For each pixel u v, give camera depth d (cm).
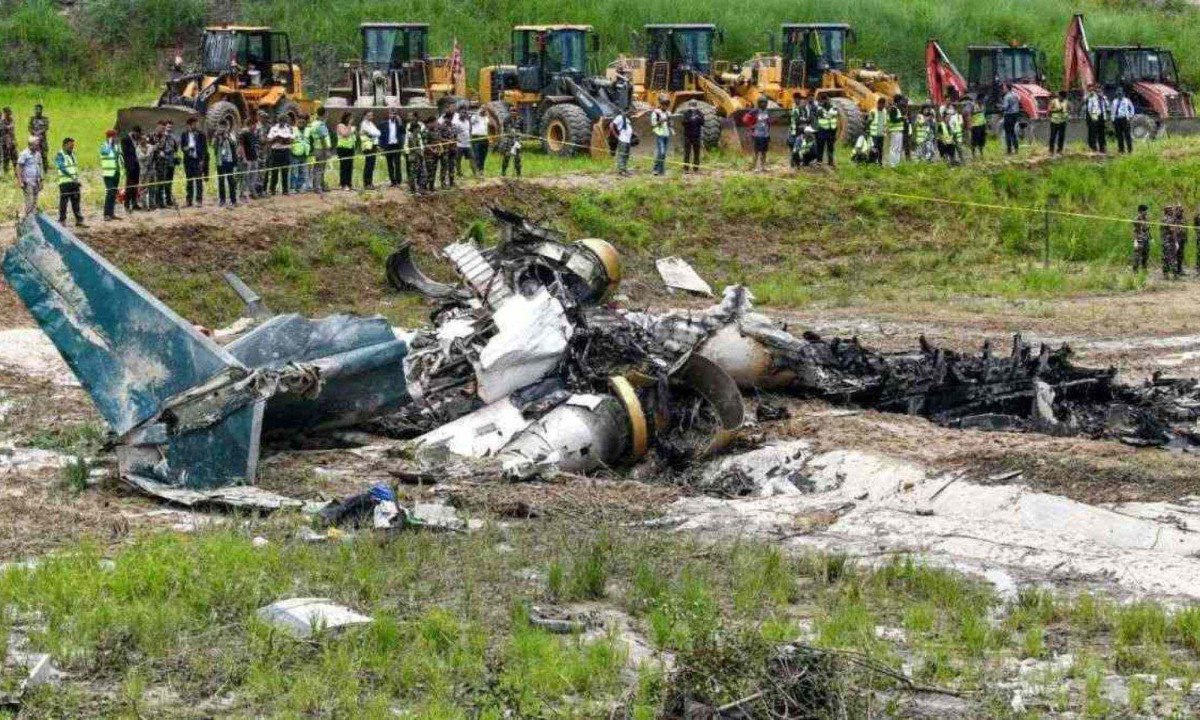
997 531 2802
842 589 2467
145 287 4900
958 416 3728
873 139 7150
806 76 7862
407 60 7438
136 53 9056
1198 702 2019
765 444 3447
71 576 2364
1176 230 6200
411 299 5325
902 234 6594
